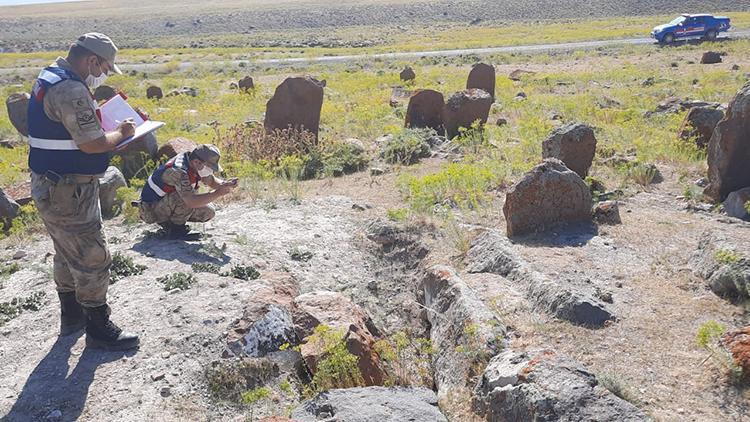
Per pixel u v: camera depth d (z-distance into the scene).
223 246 7.08
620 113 15.16
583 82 24.81
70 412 4.39
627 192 8.97
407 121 14.27
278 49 64.12
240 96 24.72
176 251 6.92
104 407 4.42
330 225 8.12
